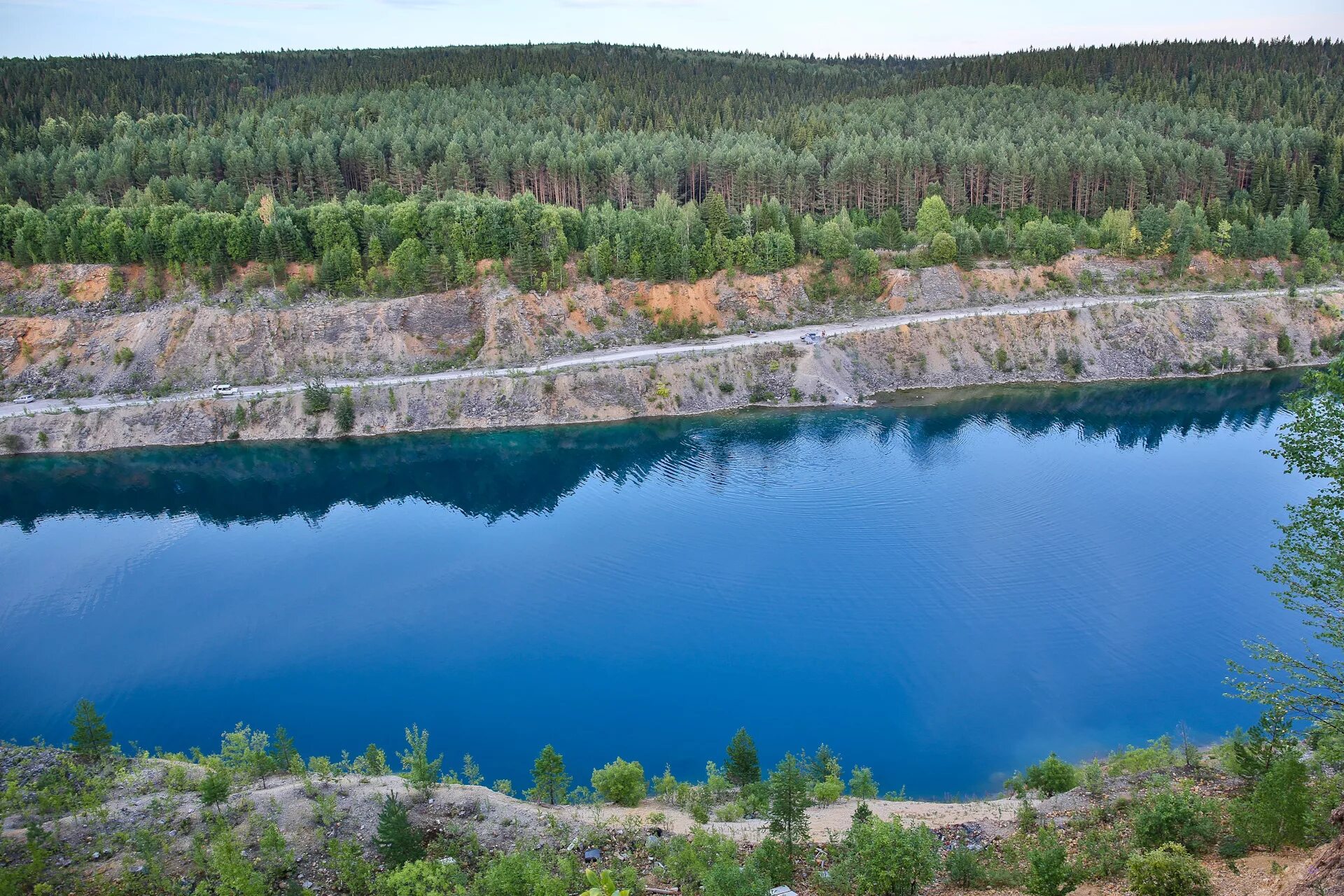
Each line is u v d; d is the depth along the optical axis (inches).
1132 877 1646.2
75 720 2498.8
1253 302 7677.2
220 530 5128.0
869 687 3378.4
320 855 2028.8
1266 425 6240.2
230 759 2583.7
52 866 1953.7
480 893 1849.2
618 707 3316.9
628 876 1916.8
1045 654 3540.8
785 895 1876.2
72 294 6899.6
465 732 3196.4
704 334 7327.8
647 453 5979.3
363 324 6904.5
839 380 6924.2
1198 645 3560.5
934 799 2765.7
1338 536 1508.4
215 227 7022.6
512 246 7288.4
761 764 2967.5
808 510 4990.2
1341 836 1424.7
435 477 5797.2
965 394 6988.2
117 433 6245.1
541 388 6604.3
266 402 6412.4
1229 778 2222.0
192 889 1914.4
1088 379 7249.0
